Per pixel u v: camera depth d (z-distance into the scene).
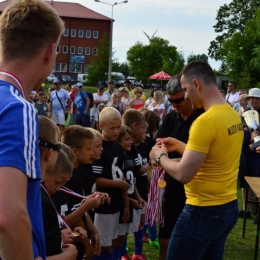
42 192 2.28
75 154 3.34
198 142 2.79
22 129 1.39
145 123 4.79
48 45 1.60
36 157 1.45
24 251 1.35
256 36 41.06
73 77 69.50
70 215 2.97
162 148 3.15
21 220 1.33
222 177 2.89
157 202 3.69
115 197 4.02
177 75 3.63
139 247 4.82
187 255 2.97
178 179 2.86
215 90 2.97
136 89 12.40
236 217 3.04
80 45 72.94
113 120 3.97
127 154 4.48
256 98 6.73
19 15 1.55
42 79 1.64
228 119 2.90
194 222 2.93
